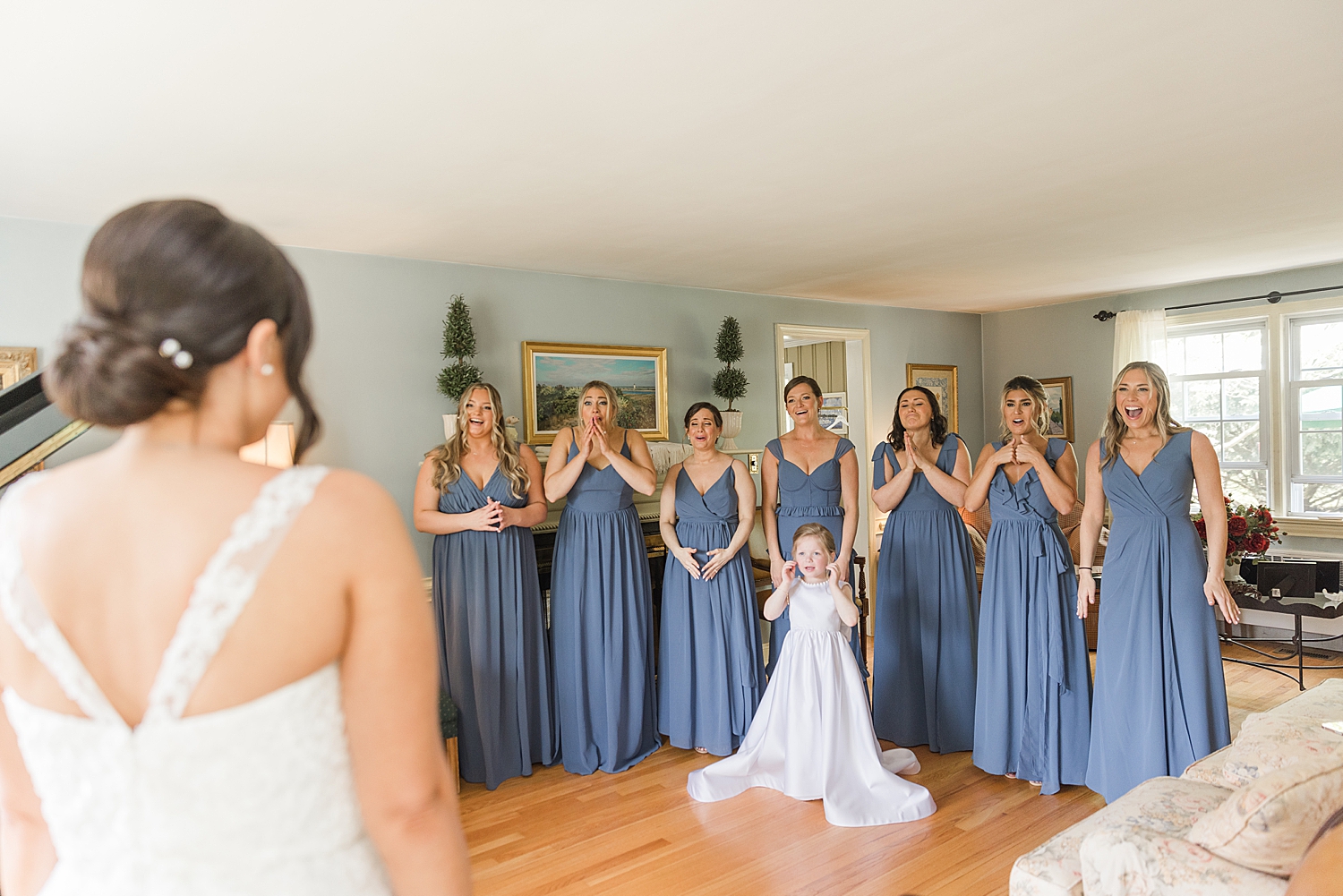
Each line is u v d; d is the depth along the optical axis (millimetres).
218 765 624
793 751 3102
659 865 2688
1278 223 4051
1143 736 2744
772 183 3195
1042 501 3139
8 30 1853
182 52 1985
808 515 3566
